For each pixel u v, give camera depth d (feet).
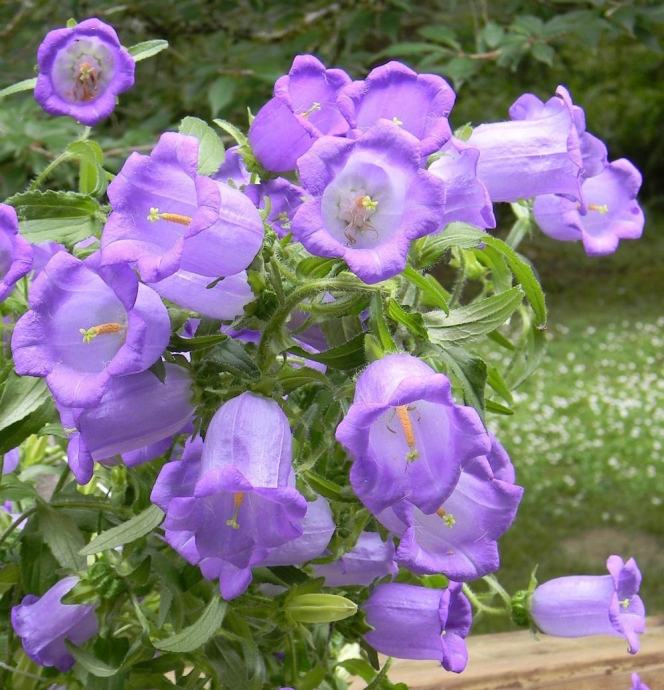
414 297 1.48
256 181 1.54
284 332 1.38
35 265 1.52
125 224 1.33
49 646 1.56
